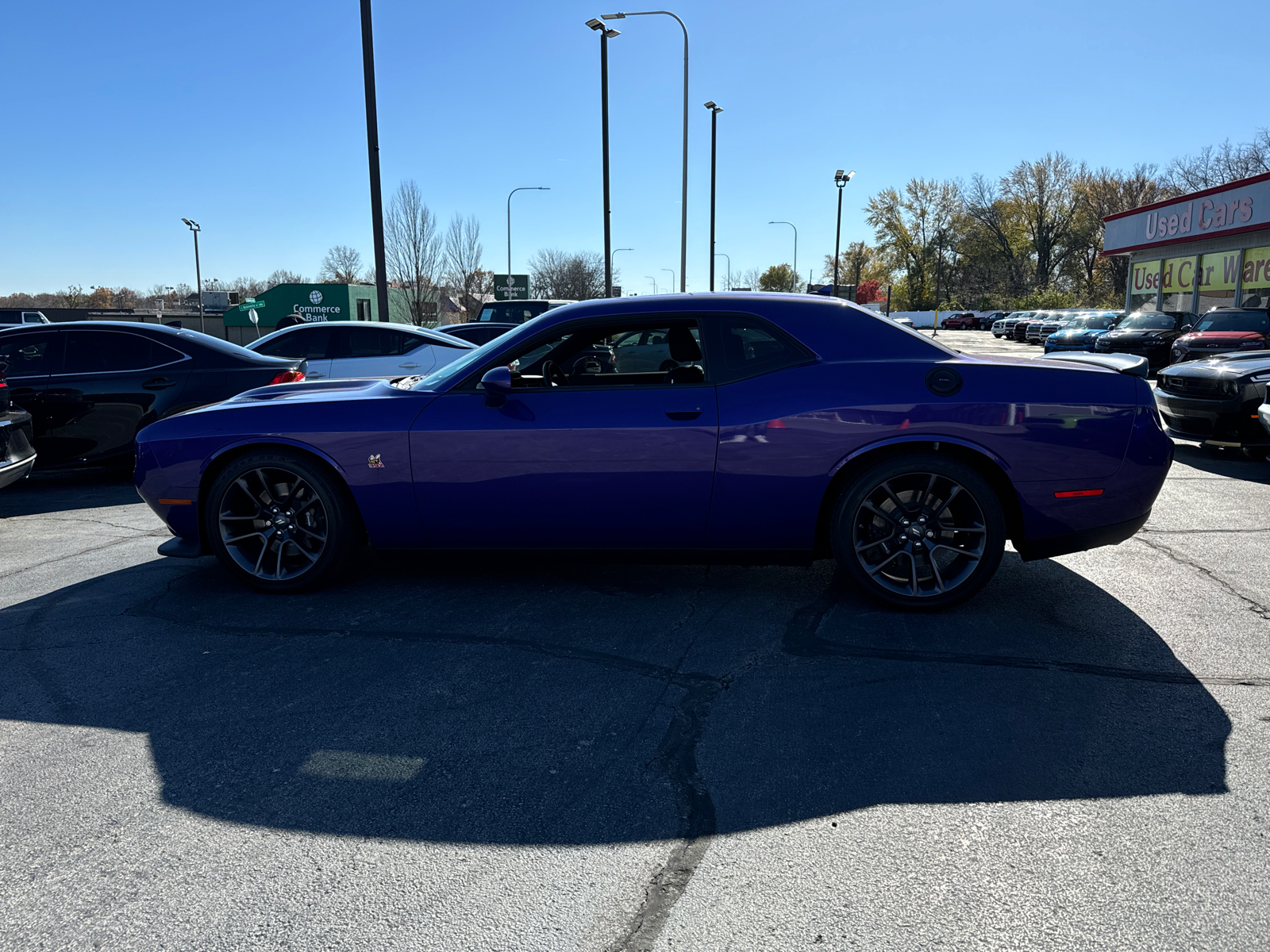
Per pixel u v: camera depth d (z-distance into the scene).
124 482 7.95
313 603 4.15
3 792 2.50
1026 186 67.25
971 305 74.44
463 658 3.46
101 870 2.13
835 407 3.77
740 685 3.19
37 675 3.33
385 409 4.11
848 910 1.96
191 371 7.56
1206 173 47.41
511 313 17.77
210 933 1.90
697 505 3.90
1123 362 3.97
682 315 4.01
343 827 2.31
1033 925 1.90
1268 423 7.39
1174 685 3.17
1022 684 3.18
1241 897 1.98
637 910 1.97
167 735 2.84
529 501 3.98
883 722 2.88
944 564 4.39
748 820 2.33
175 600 4.23
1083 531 3.84
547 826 2.31
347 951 1.84
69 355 7.46
